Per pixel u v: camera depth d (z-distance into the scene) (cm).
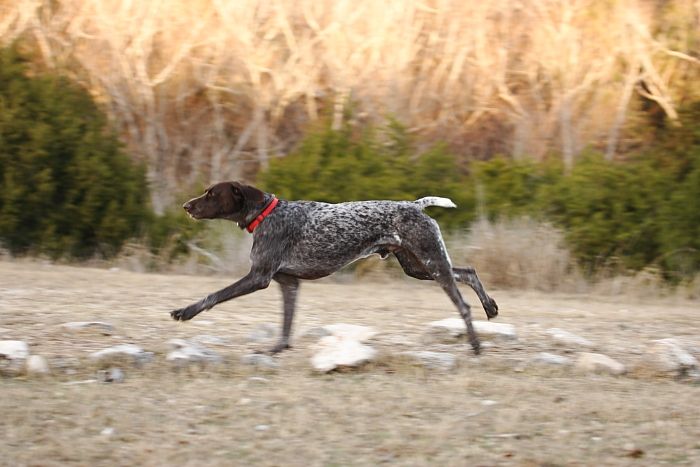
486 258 1616
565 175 1914
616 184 1761
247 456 627
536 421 712
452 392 784
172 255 1809
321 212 895
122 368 842
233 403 736
